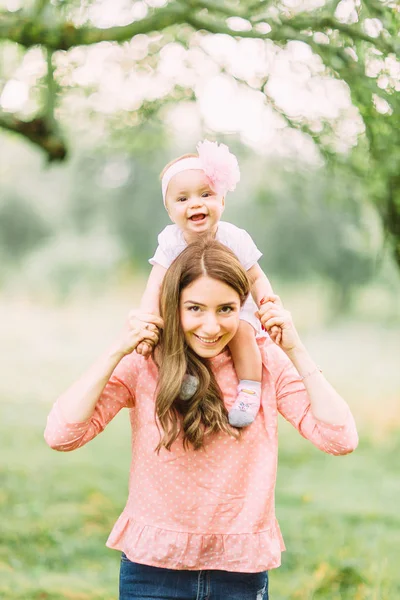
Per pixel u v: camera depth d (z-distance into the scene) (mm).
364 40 3406
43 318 27703
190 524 2463
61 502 7070
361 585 4871
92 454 9445
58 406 2465
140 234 30719
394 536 5891
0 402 12961
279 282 28250
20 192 33281
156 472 2484
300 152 5125
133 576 2498
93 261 31641
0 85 4977
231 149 6055
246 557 2455
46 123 5234
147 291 2705
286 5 3572
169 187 2711
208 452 2475
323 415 2457
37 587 4840
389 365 18547
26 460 8836
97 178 29766
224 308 2428
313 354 20484
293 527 6305
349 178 4828
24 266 33438
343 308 25922
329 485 8023
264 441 2543
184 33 4555
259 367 2572
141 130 6020
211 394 2469
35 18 4137
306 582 4965
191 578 2479
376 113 3545
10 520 6352
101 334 23875
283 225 23516
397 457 9617
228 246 2729
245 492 2500
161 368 2453
